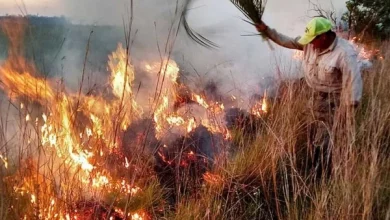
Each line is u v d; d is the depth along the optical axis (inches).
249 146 164.6
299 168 150.1
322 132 154.3
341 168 127.1
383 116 146.7
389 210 115.3
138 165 149.6
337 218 119.3
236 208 138.5
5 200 118.6
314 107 160.2
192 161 161.2
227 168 153.3
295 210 129.3
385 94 170.9
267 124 161.3
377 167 126.4
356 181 125.8
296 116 161.0
